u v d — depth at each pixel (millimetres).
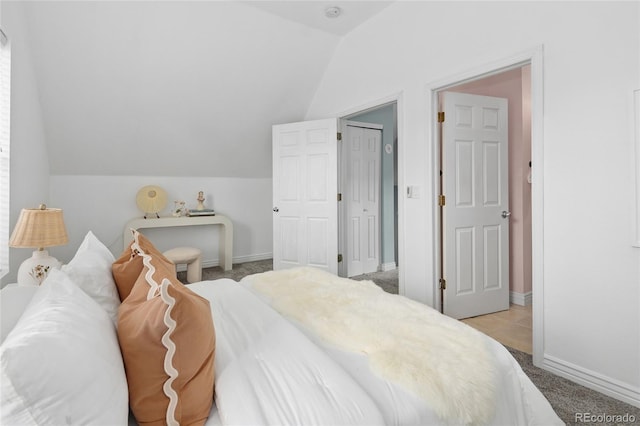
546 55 2105
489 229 3230
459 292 3068
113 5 2941
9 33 2410
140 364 890
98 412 716
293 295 1756
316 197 4141
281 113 4629
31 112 3086
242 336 1296
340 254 4176
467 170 3082
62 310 878
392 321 1422
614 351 1853
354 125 4574
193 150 4566
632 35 1747
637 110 1733
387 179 5012
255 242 5555
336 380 1011
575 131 1980
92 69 3322
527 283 3512
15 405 606
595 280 1918
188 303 906
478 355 1183
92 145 3975
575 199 1989
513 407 1192
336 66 4141
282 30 3672
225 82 3955
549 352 2145
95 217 4324
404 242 3201
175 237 4902
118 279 1413
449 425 989
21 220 2176
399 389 1027
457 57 2660
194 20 3266
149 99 3789
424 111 2957
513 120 3494
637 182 1747
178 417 893
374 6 3324
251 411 881
